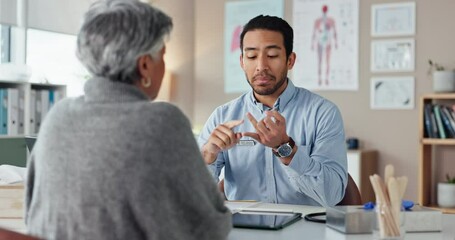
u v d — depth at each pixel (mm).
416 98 4395
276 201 2125
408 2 4410
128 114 1112
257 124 1799
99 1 1188
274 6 4918
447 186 4066
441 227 1470
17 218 1682
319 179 1886
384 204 1307
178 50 5281
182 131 1133
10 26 4090
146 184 1081
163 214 1095
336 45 4668
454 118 4000
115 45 1134
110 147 1094
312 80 4766
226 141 1804
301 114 2186
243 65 2148
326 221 1538
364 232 1438
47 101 4023
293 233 1443
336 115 2139
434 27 4332
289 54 2137
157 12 1188
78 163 1111
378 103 4523
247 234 1425
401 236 1302
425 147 4137
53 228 1146
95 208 1098
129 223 1097
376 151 4508
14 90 3752
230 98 5137
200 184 1144
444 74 4102
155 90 1247
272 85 2107
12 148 3082
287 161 1839
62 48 4699
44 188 1168
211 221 1151
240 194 2182
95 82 1168
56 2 4449
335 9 4668
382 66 4504
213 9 5188
